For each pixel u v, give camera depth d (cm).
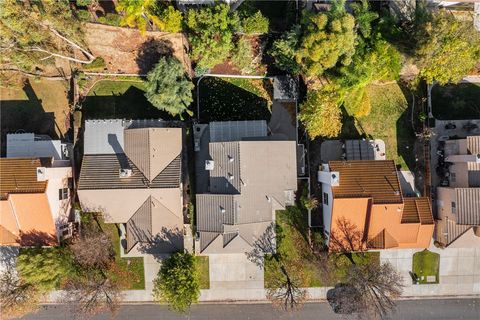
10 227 3497
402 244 3644
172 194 3550
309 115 3534
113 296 3788
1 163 3422
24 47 3441
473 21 4009
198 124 3812
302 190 3947
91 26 3712
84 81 3784
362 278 3638
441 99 4047
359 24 3488
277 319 4056
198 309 4047
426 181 3991
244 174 3412
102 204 3559
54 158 3669
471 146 3650
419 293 4094
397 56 3569
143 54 3797
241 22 3659
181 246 3700
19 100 3841
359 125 3994
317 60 3309
